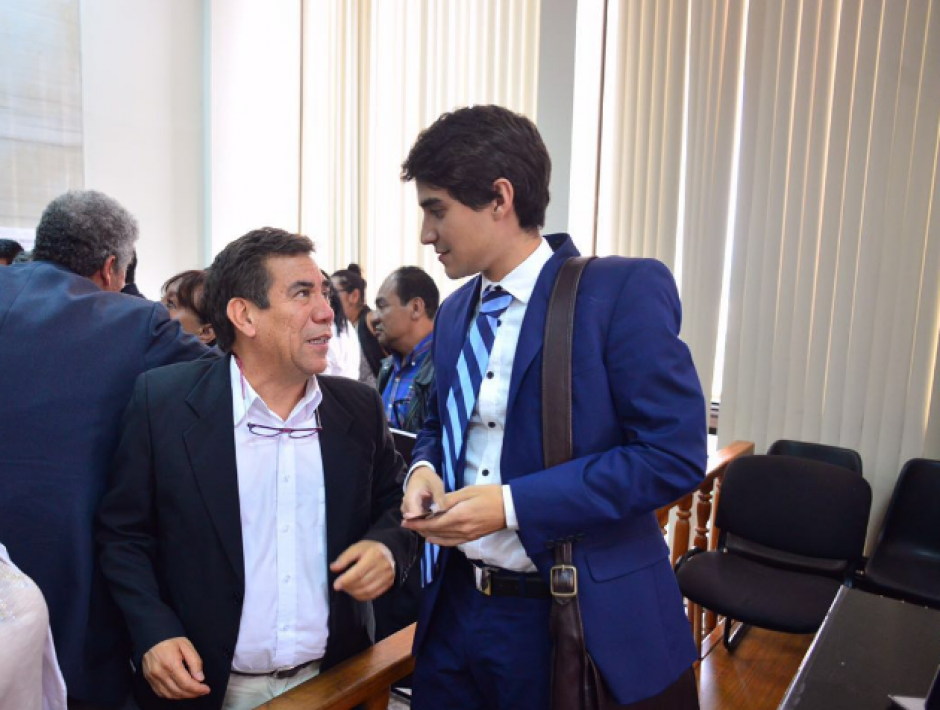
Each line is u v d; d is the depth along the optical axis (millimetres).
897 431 2971
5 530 1156
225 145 5438
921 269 2887
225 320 1168
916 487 2660
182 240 5359
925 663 868
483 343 1006
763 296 3254
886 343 2975
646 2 3486
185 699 1149
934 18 2789
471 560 1041
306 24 5016
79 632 1167
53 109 4590
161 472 1134
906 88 2865
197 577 1134
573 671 897
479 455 1021
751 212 3262
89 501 1193
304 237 1183
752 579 2320
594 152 3703
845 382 3080
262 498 1164
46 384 1186
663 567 1010
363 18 4672
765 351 3262
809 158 3109
